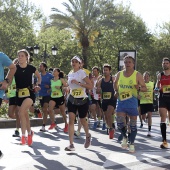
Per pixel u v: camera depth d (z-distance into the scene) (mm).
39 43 52562
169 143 10250
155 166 6895
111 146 9477
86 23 37969
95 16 37750
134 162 7234
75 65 8406
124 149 8930
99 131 13312
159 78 9305
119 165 6953
